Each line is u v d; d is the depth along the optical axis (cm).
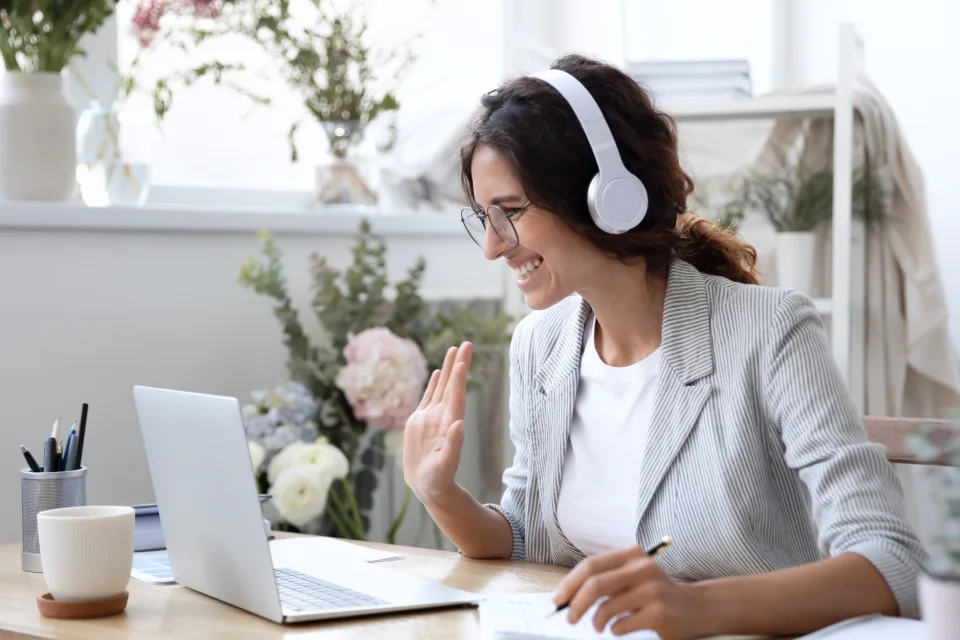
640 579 120
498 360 328
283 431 245
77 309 241
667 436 157
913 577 131
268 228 274
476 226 173
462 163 164
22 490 167
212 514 140
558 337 178
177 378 259
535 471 174
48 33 243
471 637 125
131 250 250
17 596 150
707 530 153
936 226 344
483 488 335
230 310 269
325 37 294
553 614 122
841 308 272
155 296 255
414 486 170
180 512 148
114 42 282
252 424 247
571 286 160
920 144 346
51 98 243
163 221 252
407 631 128
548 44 384
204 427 137
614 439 166
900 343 285
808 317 156
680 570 156
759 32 365
